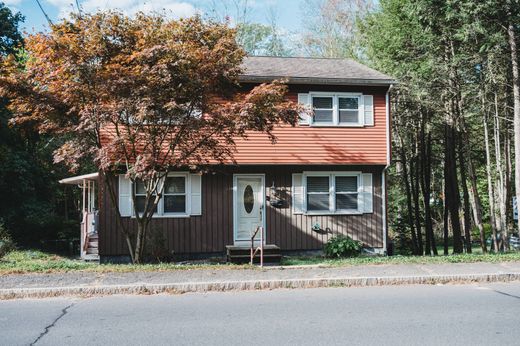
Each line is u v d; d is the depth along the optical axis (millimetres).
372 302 8469
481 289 9766
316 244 18531
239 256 15875
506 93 21219
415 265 11906
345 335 6395
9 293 9008
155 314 7633
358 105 18797
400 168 28953
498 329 6688
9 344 6051
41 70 12164
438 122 23203
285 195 18469
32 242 24984
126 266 11656
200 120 12359
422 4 17438
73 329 6746
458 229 19188
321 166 18656
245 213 18266
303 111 13422
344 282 10195
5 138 24625
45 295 9125
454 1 16078
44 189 28797
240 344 6016
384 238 18906
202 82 12133
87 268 11367
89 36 12109
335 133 18547
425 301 8539
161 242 16453
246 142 17938
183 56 11766
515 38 16500
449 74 19844
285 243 18359
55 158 12727
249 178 18391
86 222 19094
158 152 12977
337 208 18812
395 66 23422
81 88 11922
